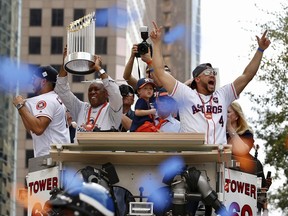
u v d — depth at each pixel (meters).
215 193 15.06
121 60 109.31
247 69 17.41
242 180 16.38
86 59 17.52
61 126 17.72
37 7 123.81
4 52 105.19
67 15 119.62
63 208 10.70
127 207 15.77
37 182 16.39
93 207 10.59
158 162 15.93
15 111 106.75
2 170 103.06
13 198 103.25
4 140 103.75
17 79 38.53
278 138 40.34
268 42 17.47
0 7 105.69
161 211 15.75
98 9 110.19
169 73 18.56
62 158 15.84
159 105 18.05
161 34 16.89
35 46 122.25
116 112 18.28
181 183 15.12
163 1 110.12
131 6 106.25
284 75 38.66
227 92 17.08
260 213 18.56
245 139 18.89
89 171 15.26
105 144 15.42
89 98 18.59
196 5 104.88
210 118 16.77
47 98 17.59
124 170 15.99
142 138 15.30
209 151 15.45
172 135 15.30
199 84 16.89
